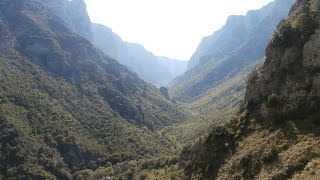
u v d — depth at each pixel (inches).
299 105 2172.7
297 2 3262.8
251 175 2027.6
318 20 2342.5
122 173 6127.0
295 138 2006.6
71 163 7327.8
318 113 2057.1
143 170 5935.0
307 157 1838.1
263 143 2119.8
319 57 2198.6
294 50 2364.7
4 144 6771.7
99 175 6530.5
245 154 2134.6
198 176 2393.0
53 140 7509.8
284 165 1887.3
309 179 1673.2
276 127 2183.8
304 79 2220.7
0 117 7219.5
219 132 2477.9
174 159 5792.3
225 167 2236.7
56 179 6668.3
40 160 6865.2
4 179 6269.7
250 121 2388.0
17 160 6614.2
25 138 7076.8
